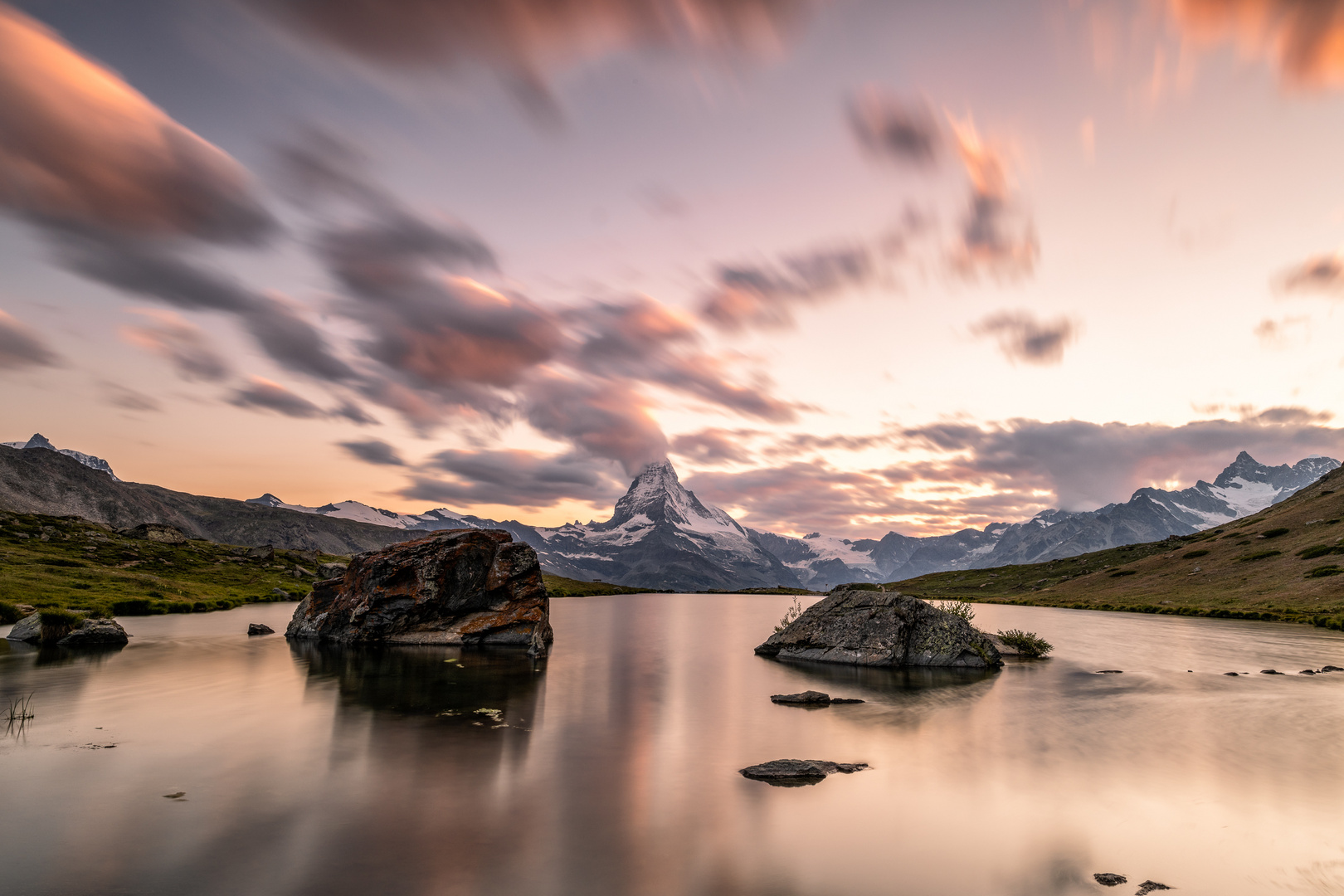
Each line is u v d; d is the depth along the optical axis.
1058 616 85.12
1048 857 13.37
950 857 13.31
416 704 27.31
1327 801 16.72
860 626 43.97
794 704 28.67
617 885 11.84
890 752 21.11
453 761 19.52
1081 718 26.25
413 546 50.28
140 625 56.53
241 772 18.06
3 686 29.89
